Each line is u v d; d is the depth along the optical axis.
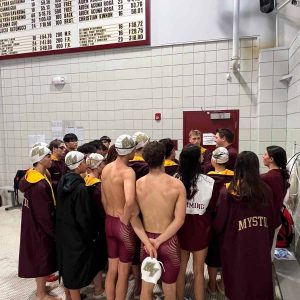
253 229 1.93
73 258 2.17
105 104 4.60
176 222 1.80
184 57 4.12
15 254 3.41
